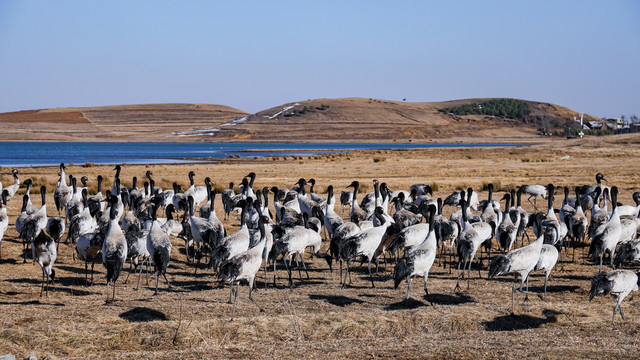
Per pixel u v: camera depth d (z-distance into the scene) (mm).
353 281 15930
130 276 16406
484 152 101938
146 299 13500
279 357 9094
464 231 15211
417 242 16047
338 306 13008
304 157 92250
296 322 11258
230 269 12195
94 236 14727
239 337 10602
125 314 11953
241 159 86562
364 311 12320
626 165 62250
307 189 38156
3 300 13062
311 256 19422
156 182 42156
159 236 14695
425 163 69562
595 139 117125
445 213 27281
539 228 13375
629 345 9773
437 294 14156
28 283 14961
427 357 8969
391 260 19031
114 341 10258
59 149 149250
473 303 13164
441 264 18281
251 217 20328
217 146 197000
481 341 10016
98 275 16344
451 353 9156
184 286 15344
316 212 21656
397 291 14547
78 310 12102
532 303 12992
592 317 11750
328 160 78500
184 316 11969
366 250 15133
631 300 13156
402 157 86062
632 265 17734
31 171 55656
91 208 22781
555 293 14273
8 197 27406
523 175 50375
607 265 17750
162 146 191500
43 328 10594
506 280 15875
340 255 15109
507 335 10562
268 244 15719
